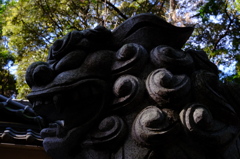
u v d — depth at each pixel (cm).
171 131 133
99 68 147
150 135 131
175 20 853
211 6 837
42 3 868
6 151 290
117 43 155
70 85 142
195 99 143
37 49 903
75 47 149
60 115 151
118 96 144
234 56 877
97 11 915
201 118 133
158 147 133
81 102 146
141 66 147
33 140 284
